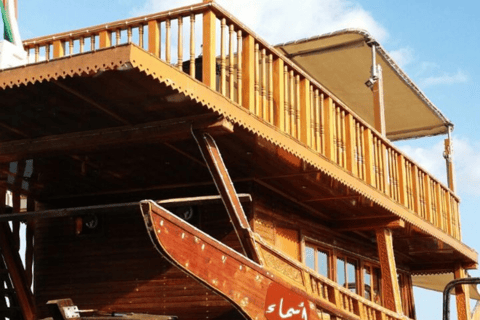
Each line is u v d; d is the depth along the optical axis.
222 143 7.03
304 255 9.63
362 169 9.13
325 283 7.83
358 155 9.06
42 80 5.38
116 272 9.05
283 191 8.96
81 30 6.64
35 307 9.03
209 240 6.21
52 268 9.42
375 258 12.34
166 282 8.76
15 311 9.06
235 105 6.32
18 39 6.69
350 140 8.70
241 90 6.59
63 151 7.04
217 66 8.84
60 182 8.65
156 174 8.34
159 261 8.86
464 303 13.70
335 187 8.60
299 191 8.91
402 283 14.47
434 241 12.07
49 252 9.48
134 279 8.93
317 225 10.16
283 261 7.21
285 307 6.96
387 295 10.05
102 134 6.75
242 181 8.53
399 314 9.80
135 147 7.24
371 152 9.32
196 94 5.77
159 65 5.36
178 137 6.52
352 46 11.22
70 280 9.28
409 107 13.78
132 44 5.09
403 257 13.88
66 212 7.31
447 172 14.28
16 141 7.12
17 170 8.05
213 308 8.46
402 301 14.33
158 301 8.74
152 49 6.21
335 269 10.58
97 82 5.59
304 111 7.69
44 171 8.12
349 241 11.27
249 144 7.05
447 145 14.41
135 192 9.13
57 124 6.62
